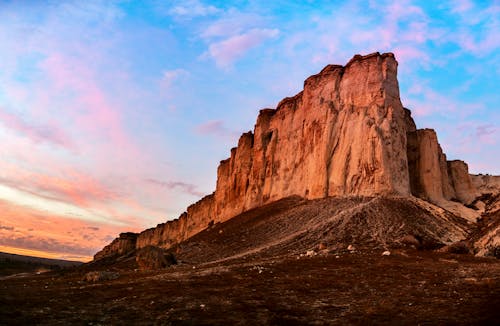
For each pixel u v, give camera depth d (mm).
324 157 77250
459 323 19656
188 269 43625
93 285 33531
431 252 45281
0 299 24562
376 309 22781
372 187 69625
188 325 20312
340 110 80688
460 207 75000
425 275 31609
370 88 78188
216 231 85938
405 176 72062
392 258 40781
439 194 78250
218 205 120000
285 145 97250
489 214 67750
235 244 66000
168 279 33344
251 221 80250
